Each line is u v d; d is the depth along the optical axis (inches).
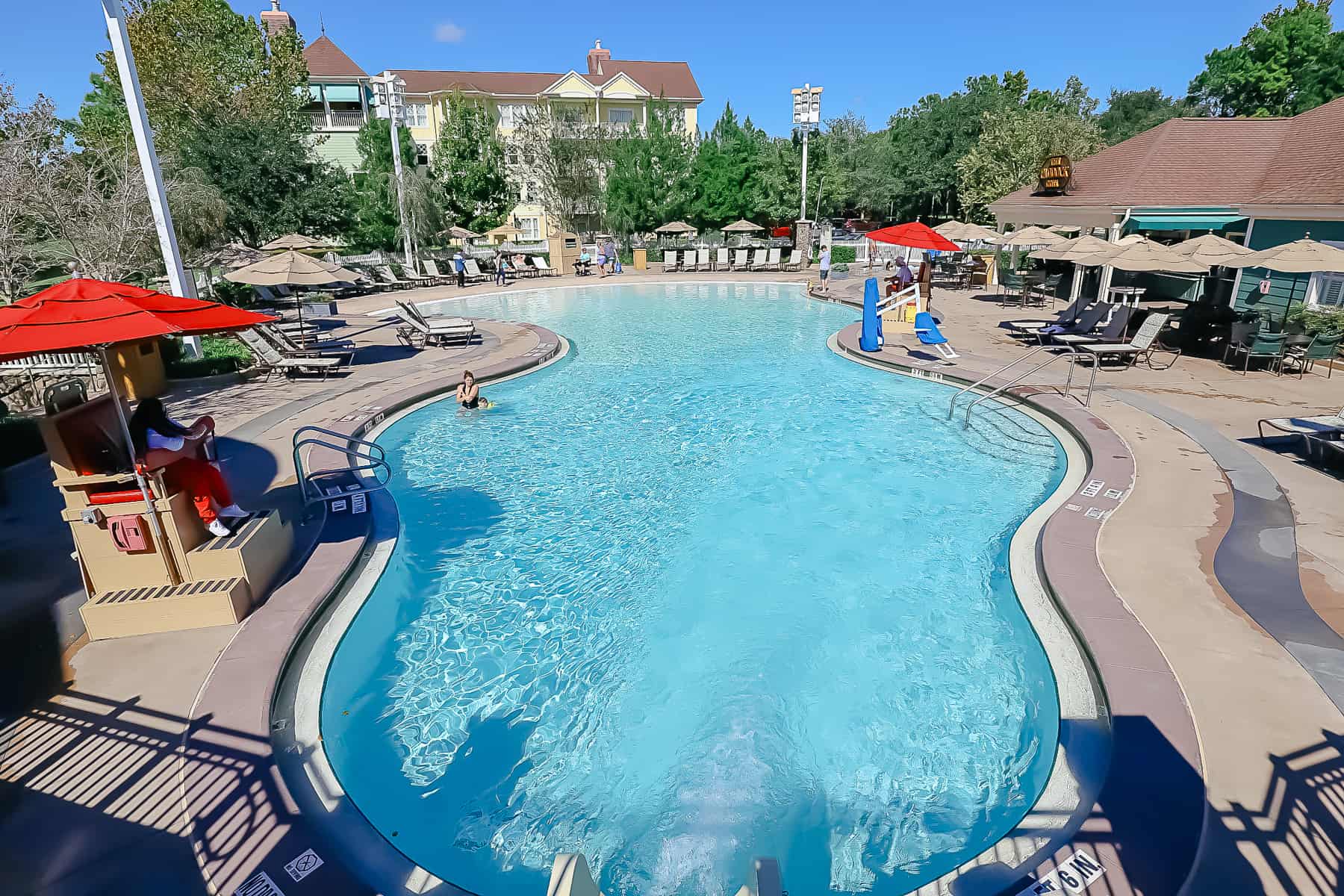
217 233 950.4
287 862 154.1
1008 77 2711.6
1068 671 214.7
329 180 1170.0
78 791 171.8
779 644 254.4
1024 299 882.8
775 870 121.6
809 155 1841.8
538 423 485.1
